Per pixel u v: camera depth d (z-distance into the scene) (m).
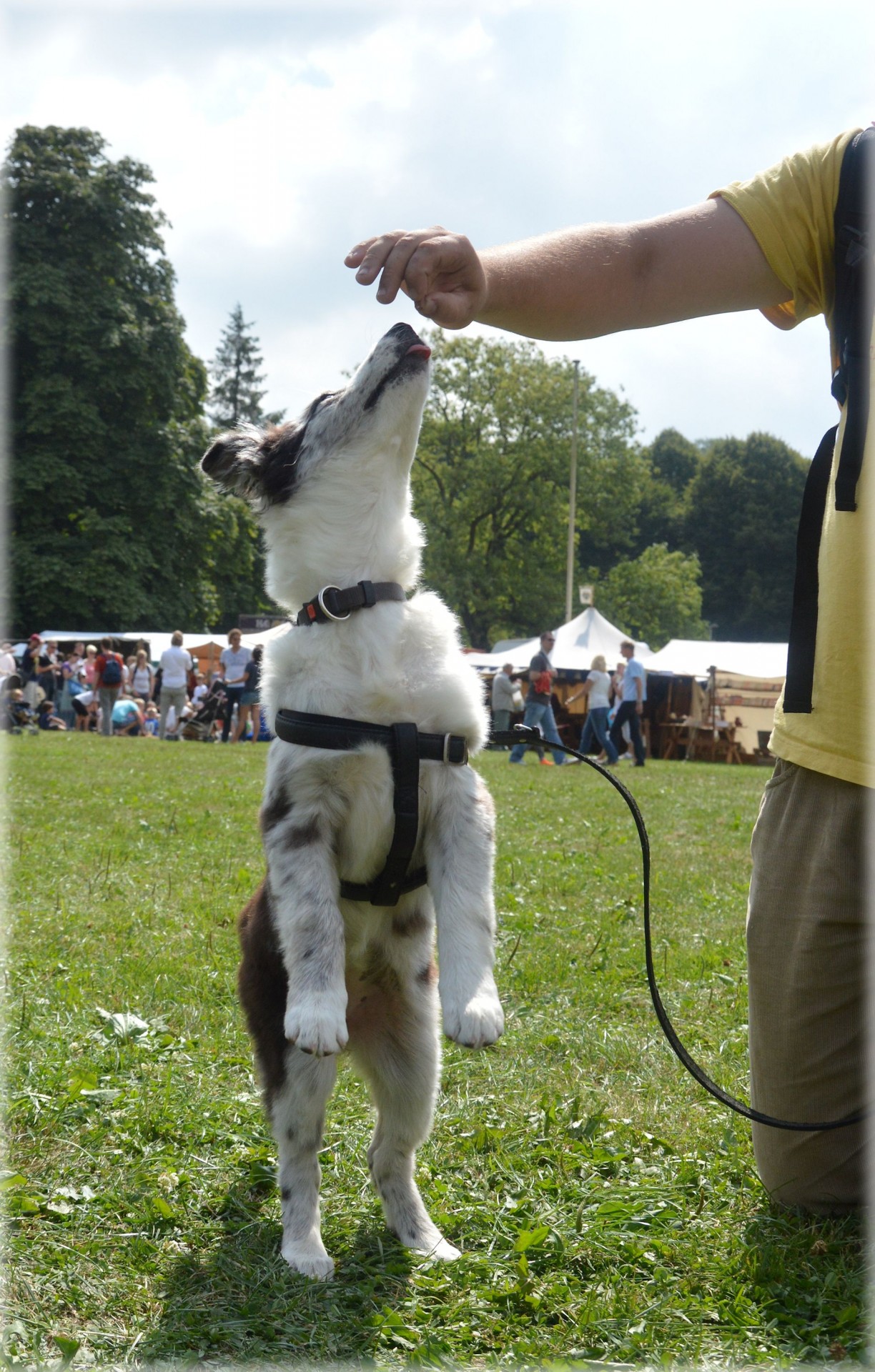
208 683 31.81
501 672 25.23
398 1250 2.95
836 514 3.00
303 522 3.25
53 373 38.12
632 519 65.38
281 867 2.93
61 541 37.44
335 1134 3.63
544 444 52.81
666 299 3.12
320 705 3.02
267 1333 2.54
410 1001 3.12
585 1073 4.15
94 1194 3.13
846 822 3.01
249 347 76.19
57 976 5.07
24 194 38.59
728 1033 4.55
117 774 14.84
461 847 2.96
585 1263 2.87
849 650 2.98
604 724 21.52
